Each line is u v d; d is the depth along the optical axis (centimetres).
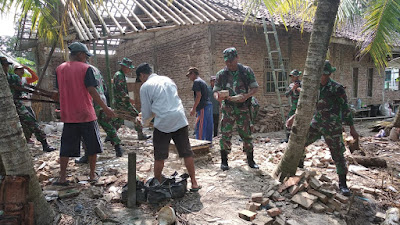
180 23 792
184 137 366
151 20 878
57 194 346
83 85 364
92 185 389
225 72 462
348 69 1396
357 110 1377
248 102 467
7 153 247
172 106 351
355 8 593
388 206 373
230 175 446
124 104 595
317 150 624
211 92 797
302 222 314
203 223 300
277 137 866
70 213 311
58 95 394
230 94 462
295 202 353
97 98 366
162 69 1171
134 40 1352
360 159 531
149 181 355
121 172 445
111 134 526
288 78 1141
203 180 422
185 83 1054
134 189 333
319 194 362
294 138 395
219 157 572
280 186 388
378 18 593
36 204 273
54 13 692
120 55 1498
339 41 1086
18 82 538
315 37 362
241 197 364
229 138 473
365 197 388
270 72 1091
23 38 1059
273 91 1108
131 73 1387
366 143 725
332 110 386
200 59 974
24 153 257
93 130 380
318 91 377
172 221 290
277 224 308
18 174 254
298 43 1152
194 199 356
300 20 1028
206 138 636
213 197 363
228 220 307
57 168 468
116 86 585
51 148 593
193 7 918
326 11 351
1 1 408
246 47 1010
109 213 317
